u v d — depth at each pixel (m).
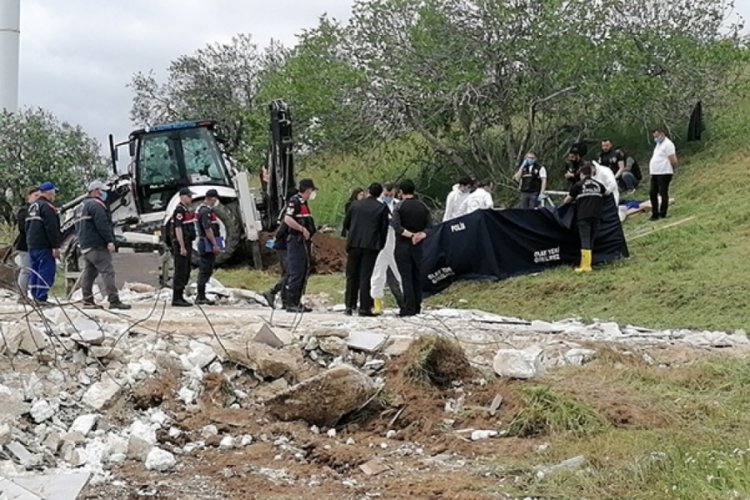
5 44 28.81
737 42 27.12
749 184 21.39
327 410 8.96
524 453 8.03
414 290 13.59
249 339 10.34
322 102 25.62
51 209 13.88
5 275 15.36
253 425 8.81
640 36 25.69
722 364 10.35
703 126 26.62
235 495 7.07
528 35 24.48
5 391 8.25
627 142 27.33
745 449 7.56
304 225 13.85
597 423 8.45
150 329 10.77
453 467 7.83
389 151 27.67
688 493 6.68
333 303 17.06
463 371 9.81
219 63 35.84
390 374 9.83
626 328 13.35
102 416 8.54
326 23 26.61
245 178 21.27
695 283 15.27
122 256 18.05
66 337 9.73
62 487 6.82
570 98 24.69
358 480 7.52
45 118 27.36
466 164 26.34
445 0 25.14
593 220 17.17
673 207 21.20
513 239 17.81
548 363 10.41
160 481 7.39
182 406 8.99
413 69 25.23
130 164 21.36
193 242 16.05
